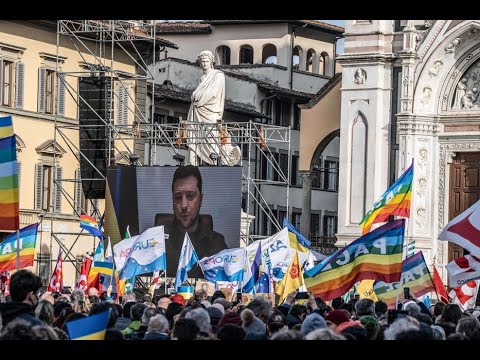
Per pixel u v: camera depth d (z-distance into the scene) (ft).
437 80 280.72
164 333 93.71
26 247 156.35
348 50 285.02
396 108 282.36
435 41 278.87
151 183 260.21
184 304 143.64
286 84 416.05
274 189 400.47
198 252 257.55
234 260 182.09
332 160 422.82
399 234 128.47
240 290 188.85
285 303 150.30
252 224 390.01
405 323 85.66
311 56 437.17
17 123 302.04
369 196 282.36
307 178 337.11
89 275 181.06
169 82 381.81
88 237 321.32
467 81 280.31
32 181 307.58
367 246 128.88
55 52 313.32
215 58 431.43
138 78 295.69
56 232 292.20
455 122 279.90
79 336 76.13
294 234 204.85
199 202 257.34
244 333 85.71
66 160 319.06
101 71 279.69
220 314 114.52
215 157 262.67
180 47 435.94
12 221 117.60
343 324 96.48
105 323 76.54
